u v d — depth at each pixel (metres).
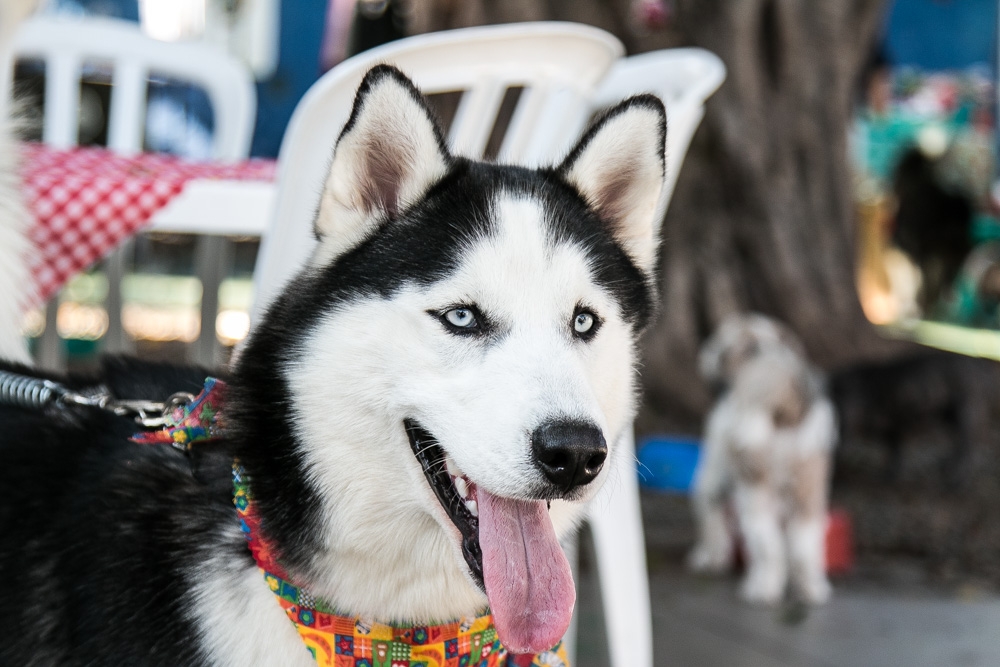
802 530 4.75
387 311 1.91
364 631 1.95
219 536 1.97
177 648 1.90
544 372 1.84
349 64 2.54
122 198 2.72
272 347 1.97
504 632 1.79
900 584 4.99
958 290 13.02
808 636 4.14
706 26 7.33
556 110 2.87
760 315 7.50
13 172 2.52
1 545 2.05
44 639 1.98
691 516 5.99
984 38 12.32
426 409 1.88
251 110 4.77
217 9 9.70
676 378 7.08
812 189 7.64
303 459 1.90
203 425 2.06
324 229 2.03
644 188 2.27
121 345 4.29
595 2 7.07
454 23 6.78
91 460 2.10
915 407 6.45
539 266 1.95
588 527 3.79
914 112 12.61
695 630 4.18
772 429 4.76
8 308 2.50
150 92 7.70
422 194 2.04
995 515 6.12
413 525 1.92
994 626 4.32
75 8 8.54
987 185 12.48
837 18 7.59
